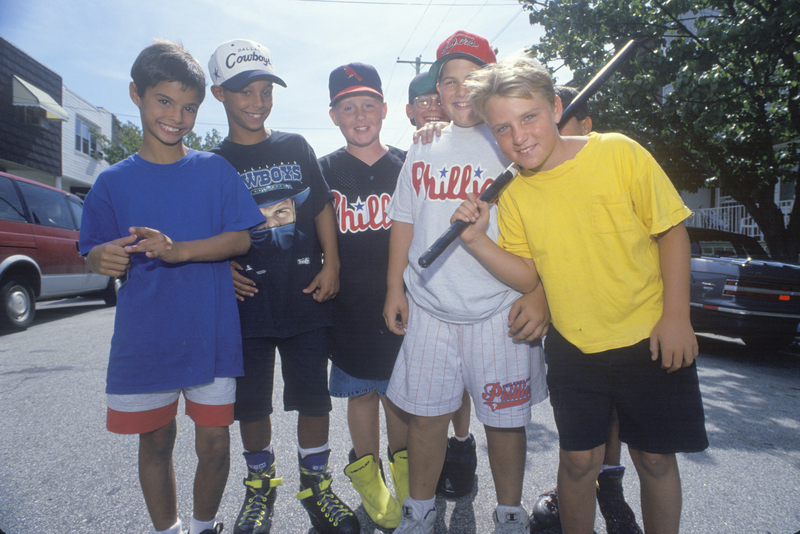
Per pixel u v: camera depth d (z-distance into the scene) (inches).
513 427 66.9
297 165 79.8
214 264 68.1
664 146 320.8
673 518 56.7
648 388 56.4
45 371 160.7
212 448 66.6
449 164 69.3
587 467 59.5
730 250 230.1
